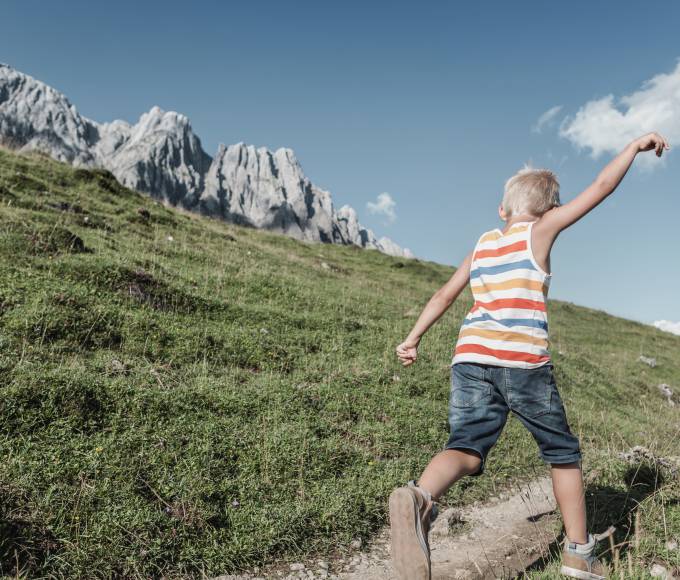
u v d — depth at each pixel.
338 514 4.15
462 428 2.65
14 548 3.04
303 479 4.56
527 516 4.71
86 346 6.10
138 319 7.01
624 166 2.57
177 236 14.74
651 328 31.52
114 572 3.19
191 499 3.88
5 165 15.16
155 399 4.98
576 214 2.65
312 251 24.25
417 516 2.33
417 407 6.87
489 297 2.77
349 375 7.39
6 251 7.97
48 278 7.38
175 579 3.29
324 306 11.11
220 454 4.57
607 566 3.15
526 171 3.03
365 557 3.88
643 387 14.78
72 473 3.77
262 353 7.42
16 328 5.79
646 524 3.84
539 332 2.68
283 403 5.88
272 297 10.73
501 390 2.67
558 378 11.28
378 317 11.59
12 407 4.18
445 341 10.80
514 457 6.11
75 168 17.59
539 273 2.72
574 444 2.69
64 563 3.09
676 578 3.21
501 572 3.57
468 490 5.12
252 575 3.48
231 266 12.57
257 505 4.07
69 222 11.49
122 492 3.72
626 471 5.09
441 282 25.89
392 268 27.23
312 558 3.75
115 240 11.49
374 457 5.30
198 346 6.93
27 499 3.42
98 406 4.64
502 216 3.11
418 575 2.29
